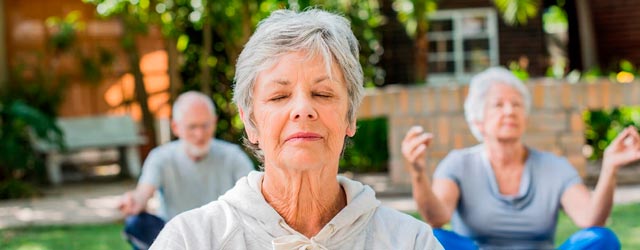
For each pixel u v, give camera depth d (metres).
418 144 2.82
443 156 7.25
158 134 10.68
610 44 13.65
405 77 12.53
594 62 12.58
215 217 1.73
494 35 12.98
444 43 13.19
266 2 8.55
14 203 8.07
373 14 10.95
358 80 1.70
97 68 10.42
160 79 10.86
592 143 9.52
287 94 1.65
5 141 8.89
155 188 3.87
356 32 10.63
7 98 9.88
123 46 9.86
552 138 7.22
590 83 7.18
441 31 13.19
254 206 1.71
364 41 11.01
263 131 1.67
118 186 9.22
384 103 7.36
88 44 10.57
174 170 3.95
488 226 3.11
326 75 1.64
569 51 14.50
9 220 6.96
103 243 5.61
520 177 3.12
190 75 10.52
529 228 3.08
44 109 10.17
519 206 3.08
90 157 11.25
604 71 12.77
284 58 1.64
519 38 12.96
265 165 1.73
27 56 10.41
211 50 10.34
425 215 2.95
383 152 9.43
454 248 2.64
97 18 10.25
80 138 9.91
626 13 13.50
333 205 1.75
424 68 10.80
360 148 9.48
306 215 1.73
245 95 1.72
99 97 10.72
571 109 7.21
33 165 9.25
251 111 1.72
